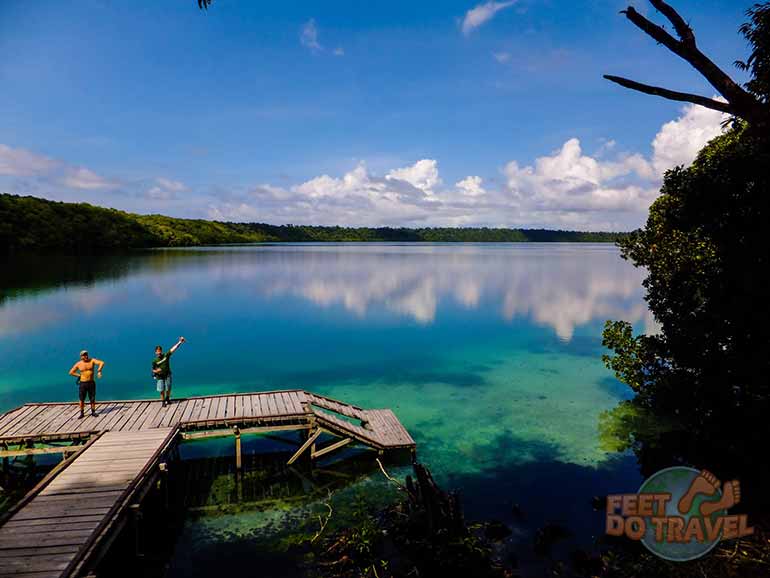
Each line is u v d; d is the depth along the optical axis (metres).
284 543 12.34
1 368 30.25
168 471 16.05
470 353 34.88
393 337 39.94
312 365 31.72
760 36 11.10
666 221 17.56
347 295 62.59
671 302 17.03
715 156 14.31
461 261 135.75
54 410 17.14
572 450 18.39
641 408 23.20
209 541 12.45
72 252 124.62
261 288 68.06
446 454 18.03
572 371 30.36
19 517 10.31
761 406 13.48
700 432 16.23
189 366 31.45
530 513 13.81
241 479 15.96
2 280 68.31
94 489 11.58
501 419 21.92
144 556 11.77
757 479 13.76
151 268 93.25
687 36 6.02
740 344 13.89
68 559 8.94
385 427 18.83
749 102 5.91
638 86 6.52
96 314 47.31
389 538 12.45
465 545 11.28
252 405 17.94
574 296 63.41
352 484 15.62
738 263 12.99
